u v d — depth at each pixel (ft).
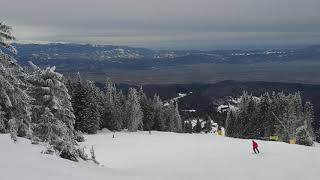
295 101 244.83
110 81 293.23
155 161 112.88
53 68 93.76
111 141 190.60
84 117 243.40
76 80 251.60
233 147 130.00
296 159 89.10
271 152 105.29
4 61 79.82
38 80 91.40
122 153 144.05
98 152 150.30
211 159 102.58
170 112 346.74
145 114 314.35
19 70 83.25
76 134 98.02
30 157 56.29
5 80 76.89
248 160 94.27
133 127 281.54
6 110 78.84
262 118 264.72
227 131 290.97
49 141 73.20
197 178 72.95
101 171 63.62
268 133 262.67
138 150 149.89
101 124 273.95
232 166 87.61
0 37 78.59
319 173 72.84
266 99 265.54
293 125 240.53
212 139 176.24
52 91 90.94
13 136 64.54
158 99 334.65
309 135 233.35
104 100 280.31
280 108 258.16
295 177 70.69
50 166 54.13
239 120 278.46
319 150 105.29
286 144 129.08
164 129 331.57
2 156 52.31
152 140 187.93
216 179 71.77
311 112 246.88
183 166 93.91
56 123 88.28
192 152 126.93
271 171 77.71
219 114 532.32
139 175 68.54
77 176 51.21
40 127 87.15
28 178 43.80
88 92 247.70
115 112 279.90
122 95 307.78
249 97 276.21
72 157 73.82
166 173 82.07
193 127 458.91
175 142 170.09
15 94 79.97
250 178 72.08
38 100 90.68
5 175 43.11
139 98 311.68
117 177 57.82
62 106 93.45
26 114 81.51
